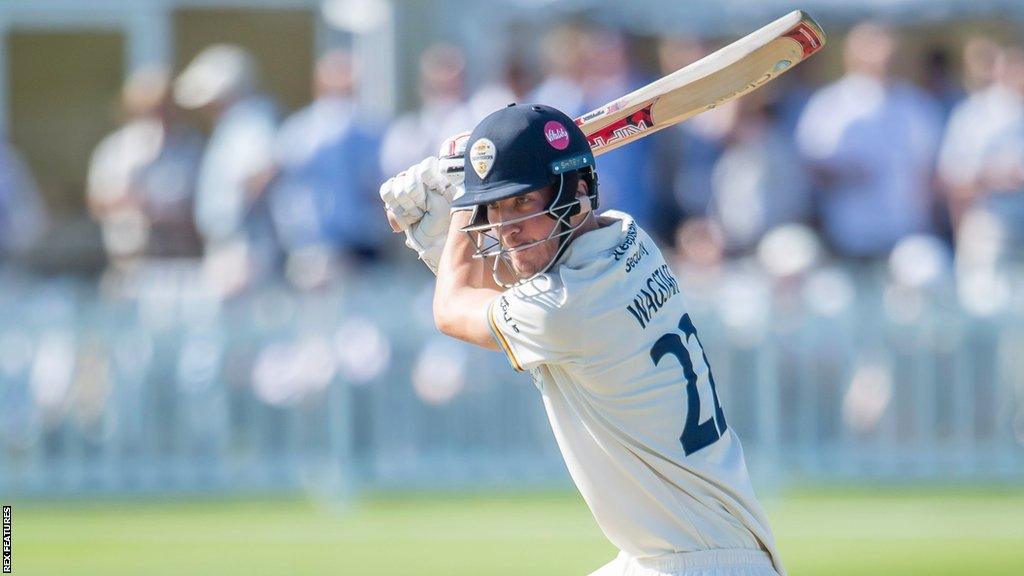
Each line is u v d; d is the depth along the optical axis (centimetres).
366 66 4294
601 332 1341
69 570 2528
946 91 3669
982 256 3403
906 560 2536
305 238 3459
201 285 3444
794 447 3209
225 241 3450
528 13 4125
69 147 4519
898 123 3444
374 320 3209
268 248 3462
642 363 1357
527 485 3225
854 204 3441
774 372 3191
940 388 3228
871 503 3075
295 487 3209
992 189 3412
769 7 4025
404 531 2853
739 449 1434
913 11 4062
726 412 3186
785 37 1450
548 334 1343
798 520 2911
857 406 3216
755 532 1409
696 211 3553
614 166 3438
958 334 3219
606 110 1473
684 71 1470
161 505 3175
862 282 3366
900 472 3231
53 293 3359
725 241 3431
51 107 4541
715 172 3481
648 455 1370
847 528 2823
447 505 3119
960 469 3234
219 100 3541
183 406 3225
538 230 1330
